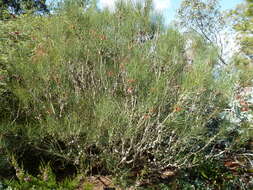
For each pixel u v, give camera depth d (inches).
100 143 128.0
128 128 119.3
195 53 140.3
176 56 133.3
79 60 137.6
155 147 139.8
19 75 132.7
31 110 131.4
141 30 146.7
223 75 126.5
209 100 129.9
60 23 141.9
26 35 170.9
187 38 145.5
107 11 148.9
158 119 122.6
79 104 128.0
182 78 128.7
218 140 147.9
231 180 147.3
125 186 128.7
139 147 127.4
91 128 120.2
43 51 134.0
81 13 148.0
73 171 138.6
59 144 139.3
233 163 167.0
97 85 137.0
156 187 132.9
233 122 147.8
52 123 117.3
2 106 134.1
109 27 145.0
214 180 148.3
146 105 116.7
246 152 169.6
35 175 127.5
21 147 131.6
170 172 149.3
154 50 140.1
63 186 121.7
